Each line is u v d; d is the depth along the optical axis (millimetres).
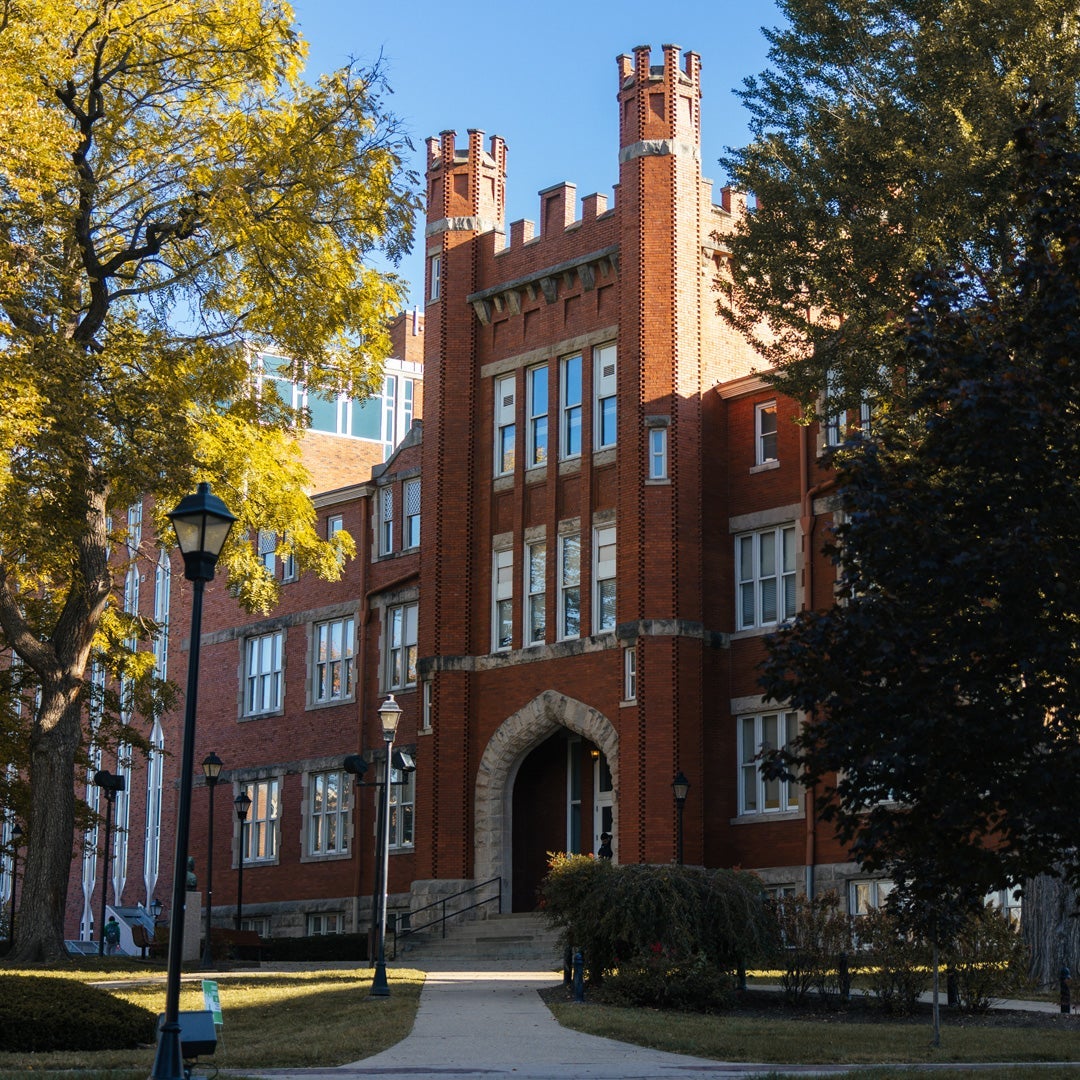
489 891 39781
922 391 15164
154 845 55750
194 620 14867
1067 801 13188
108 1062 16781
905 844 14703
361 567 48438
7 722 39969
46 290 28750
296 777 49188
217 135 30406
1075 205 14844
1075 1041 20062
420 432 47531
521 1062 17297
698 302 38906
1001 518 14000
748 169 32094
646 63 39312
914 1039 20172
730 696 38031
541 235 41812
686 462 38031
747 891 25219
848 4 31766
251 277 31547
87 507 27875
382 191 31578
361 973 29188
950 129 28906
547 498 40469
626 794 36719
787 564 37688
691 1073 16438
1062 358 14469
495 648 41156
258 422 33062
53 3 28266
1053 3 29031
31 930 30859
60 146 28016
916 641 13711
